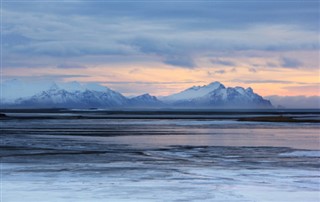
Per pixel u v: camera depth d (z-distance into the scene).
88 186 22.48
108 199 19.78
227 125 92.56
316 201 19.50
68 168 28.58
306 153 37.31
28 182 23.55
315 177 25.12
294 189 21.83
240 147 42.72
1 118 136.75
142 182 23.62
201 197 20.17
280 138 54.16
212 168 28.62
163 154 36.84
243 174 26.19
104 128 78.50
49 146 43.31
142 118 149.12
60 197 20.09
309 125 92.00
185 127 83.06
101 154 36.72
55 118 141.12
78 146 43.56
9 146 43.16
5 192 21.05
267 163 31.02
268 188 22.03
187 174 26.23
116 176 25.52
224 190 21.59
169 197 20.19
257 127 83.25
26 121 112.50
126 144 45.94
